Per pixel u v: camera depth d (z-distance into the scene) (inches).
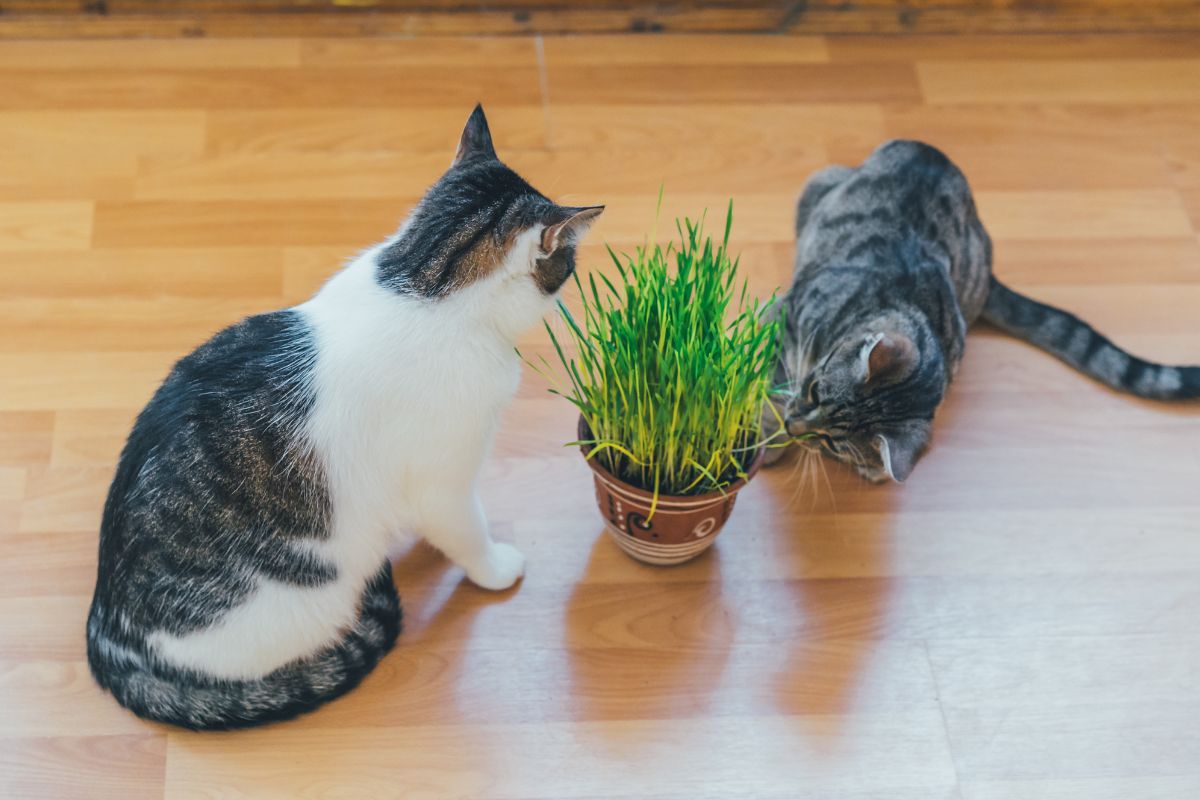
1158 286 84.4
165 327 76.9
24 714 63.4
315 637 61.4
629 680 66.9
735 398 60.3
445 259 54.9
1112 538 73.5
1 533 68.9
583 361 61.1
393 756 63.5
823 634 69.1
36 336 75.8
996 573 71.9
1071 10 96.7
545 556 71.1
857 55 94.6
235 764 62.6
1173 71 96.0
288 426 55.6
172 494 55.1
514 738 64.6
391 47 91.0
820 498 74.1
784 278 82.4
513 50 91.7
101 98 86.2
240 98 87.2
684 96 90.7
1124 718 67.0
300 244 81.1
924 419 65.8
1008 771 64.9
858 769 64.6
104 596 59.3
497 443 74.7
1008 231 86.4
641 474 64.0
